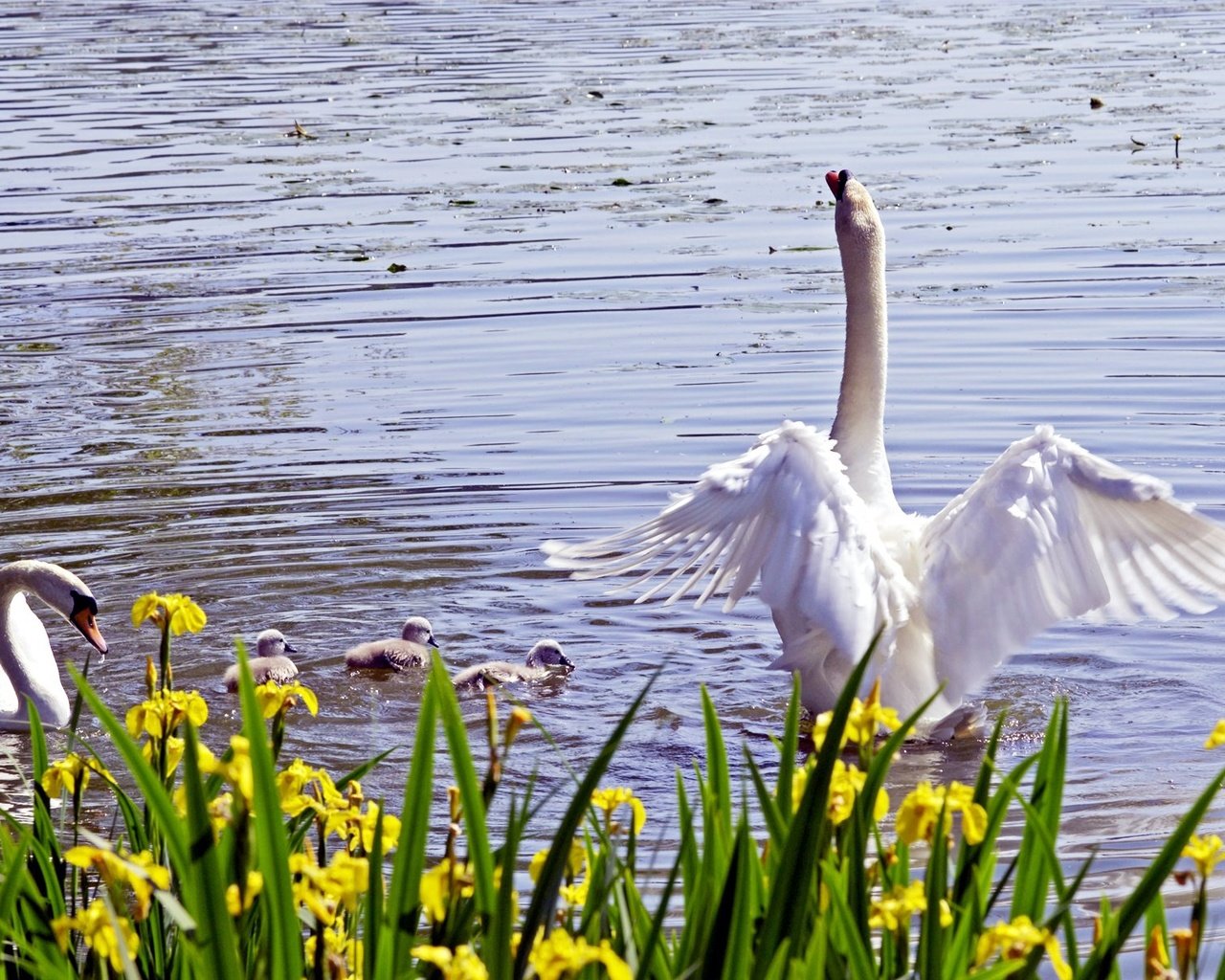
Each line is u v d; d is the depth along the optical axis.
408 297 16.78
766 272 17.39
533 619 10.06
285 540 11.13
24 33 34.69
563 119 25.47
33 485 12.12
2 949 4.05
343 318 16.17
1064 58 29.98
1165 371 13.84
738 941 3.58
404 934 3.53
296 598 10.34
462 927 3.59
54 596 9.52
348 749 8.20
